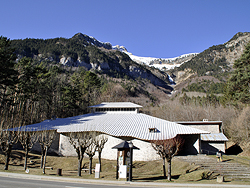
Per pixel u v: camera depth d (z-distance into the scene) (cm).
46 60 19150
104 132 3522
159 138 3319
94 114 4922
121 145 2164
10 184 1556
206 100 10325
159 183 1944
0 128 3253
